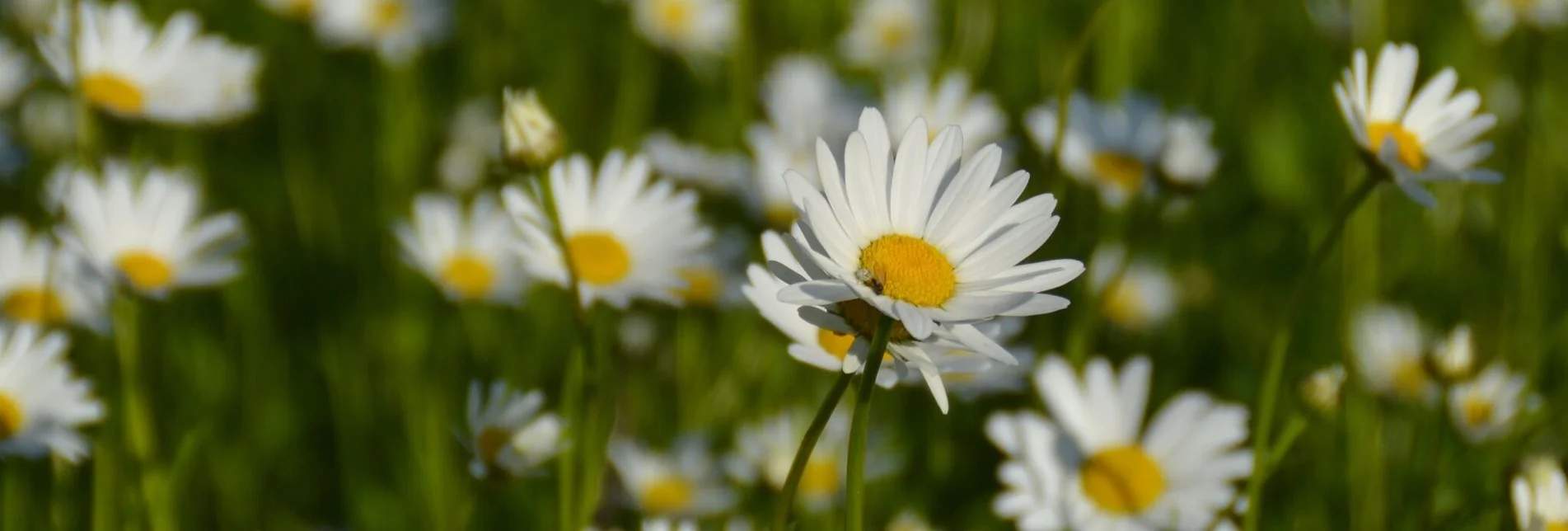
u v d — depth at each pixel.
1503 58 1.28
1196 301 1.14
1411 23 1.29
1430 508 0.97
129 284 0.95
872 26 1.37
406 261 1.07
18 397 0.93
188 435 0.94
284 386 1.07
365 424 1.05
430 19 1.20
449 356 1.07
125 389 0.95
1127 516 0.94
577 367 0.93
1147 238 1.13
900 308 0.82
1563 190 1.17
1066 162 1.09
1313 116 1.23
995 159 0.84
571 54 1.28
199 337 1.07
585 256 0.97
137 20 1.03
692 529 0.94
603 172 0.99
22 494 1.00
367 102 1.21
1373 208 1.10
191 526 1.02
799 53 1.26
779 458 1.00
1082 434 0.95
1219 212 1.18
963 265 0.84
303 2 1.21
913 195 0.84
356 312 1.10
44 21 1.10
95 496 0.95
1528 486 0.92
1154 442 0.94
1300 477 1.04
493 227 1.06
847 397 1.04
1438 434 0.98
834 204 0.84
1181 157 1.03
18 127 1.15
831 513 1.01
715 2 1.27
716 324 1.08
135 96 1.02
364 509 1.03
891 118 1.13
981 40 1.21
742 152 1.16
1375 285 1.11
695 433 1.02
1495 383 1.02
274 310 1.11
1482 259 1.16
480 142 1.19
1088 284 1.02
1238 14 1.32
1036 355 1.03
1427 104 0.91
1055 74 1.22
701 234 0.99
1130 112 1.10
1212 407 0.94
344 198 1.17
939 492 1.04
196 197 1.05
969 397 0.96
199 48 1.04
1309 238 1.15
